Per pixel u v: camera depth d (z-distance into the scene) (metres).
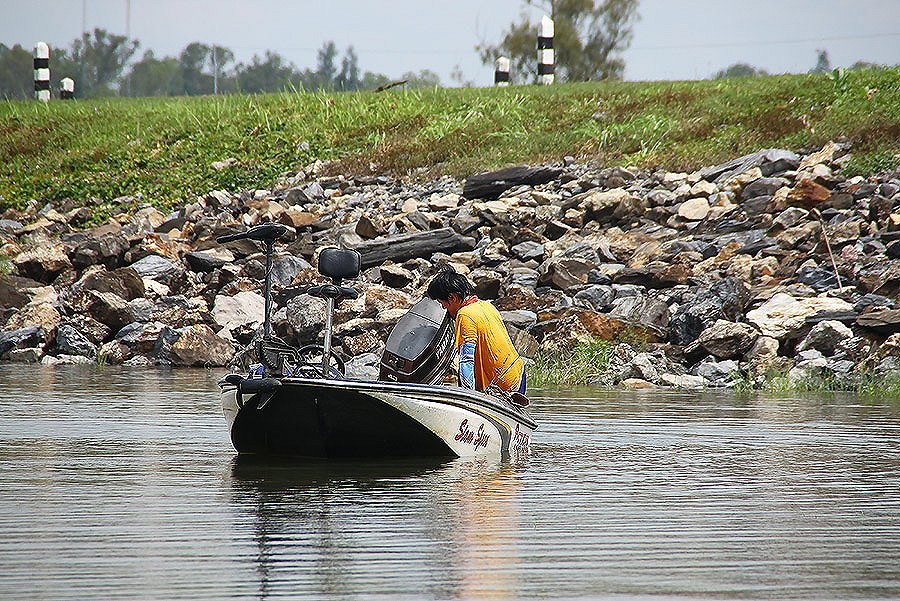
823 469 29.56
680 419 40.09
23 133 108.94
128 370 56.06
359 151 97.25
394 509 23.44
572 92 104.81
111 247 71.62
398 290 63.97
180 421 37.38
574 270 63.25
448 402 28.92
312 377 29.30
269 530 21.34
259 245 71.31
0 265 70.50
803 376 51.44
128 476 27.12
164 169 98.19
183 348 58.88
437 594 17.23
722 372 52.97
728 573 18.66
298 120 104.56
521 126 97.19
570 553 19.86
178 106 111.88
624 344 56.25
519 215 73.12
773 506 24.42
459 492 25.44
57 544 20.12
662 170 83.81
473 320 30.23
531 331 57.34
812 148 83.62
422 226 73.69
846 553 20.14
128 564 18.77
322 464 29.08
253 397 28.33
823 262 62.84
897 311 54.59
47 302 64.19
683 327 56.91
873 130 83.69
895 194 69.75
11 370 55.41
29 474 27.33
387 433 28.77
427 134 97.81
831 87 95.38
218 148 100.81
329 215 80.56
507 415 30.66
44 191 97.12
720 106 95.44
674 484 26.98
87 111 114.06
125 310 62.97
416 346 30.11
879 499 25.36
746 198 73.69
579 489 26.08
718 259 64.31
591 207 73.25
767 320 55.62
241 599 16.89
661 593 17.45
